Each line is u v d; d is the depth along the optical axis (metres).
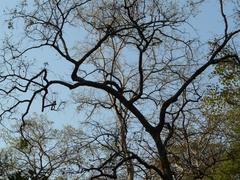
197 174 16.83
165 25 15.97
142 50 15.88
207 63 15.49
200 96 16.47
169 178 14.36
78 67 15.51
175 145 17.70
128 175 19.97
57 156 26.08
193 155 18.44
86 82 15.54
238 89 23.95
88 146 21.06
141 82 15.79
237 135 23.38
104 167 15.22
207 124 21.88
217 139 21.45
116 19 16.30
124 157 15.48
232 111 24.00
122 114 20.94
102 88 15.53
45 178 12.02
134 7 15.88
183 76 18.73
